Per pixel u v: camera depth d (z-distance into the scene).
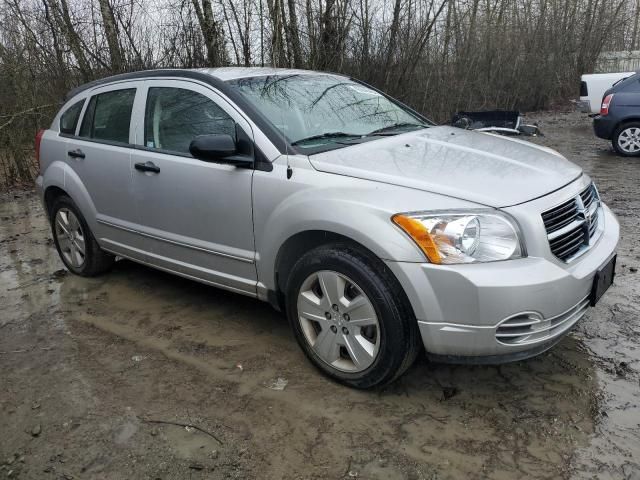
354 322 2.88
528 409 2.79
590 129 13.38
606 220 3.38
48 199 4.89
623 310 3.74
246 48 10.07
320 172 3.00
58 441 2.70
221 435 2.70
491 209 2.62
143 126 3.95
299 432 2.70
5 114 8.95
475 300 2.52
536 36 16.86
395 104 4.30
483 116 7.58
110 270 4.93
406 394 2.96
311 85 3.95
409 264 2.61
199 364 3.33
